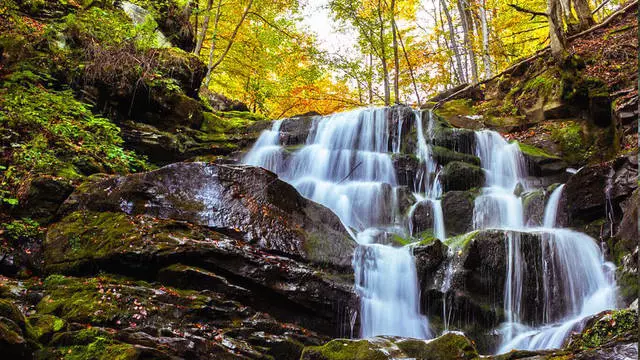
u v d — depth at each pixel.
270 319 6.44
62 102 9.54
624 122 11.34
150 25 12.71
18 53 10.41
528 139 13.76
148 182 7.43
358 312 7.24
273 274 6.81
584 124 13.28
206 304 6.09
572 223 9.63
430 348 5.41
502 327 7.86
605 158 12.20
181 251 6.54
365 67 19.61
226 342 5.77
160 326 5.71
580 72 14.03
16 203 7.24
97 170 9.18
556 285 8.27
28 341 4.89
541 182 12.05
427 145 12.65
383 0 19.58
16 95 8.96
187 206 7.30
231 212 7.36
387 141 13.25
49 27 10.95
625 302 7.44
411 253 8.27
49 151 8.63
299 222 7.80
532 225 10.27
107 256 6.56
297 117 14.81
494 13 24.78
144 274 6.58
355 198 11.03
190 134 12.74
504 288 8.08
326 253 7.57
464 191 10.97
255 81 21.58
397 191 11.08
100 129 9.98
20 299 5.98
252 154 12.62
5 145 8.46
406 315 7.86
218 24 20.92
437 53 23.47
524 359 4.94
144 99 11.90
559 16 14.65
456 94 17.61
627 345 4.36
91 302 5.78
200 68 13.89
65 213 7.38
